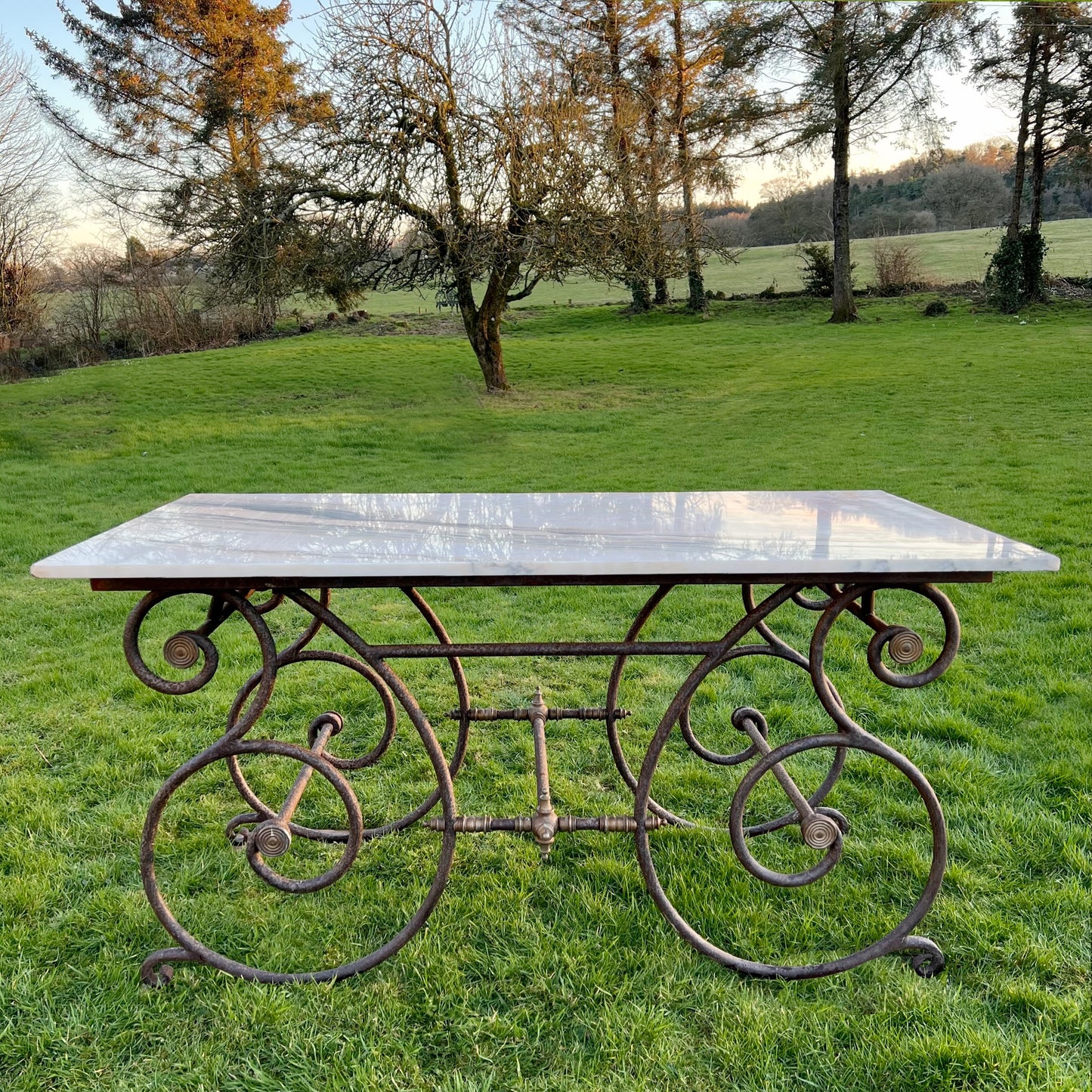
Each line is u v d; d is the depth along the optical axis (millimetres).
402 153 13539
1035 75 22844
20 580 5648
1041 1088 1631
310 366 19453
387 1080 1697
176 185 22438
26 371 20734
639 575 1766
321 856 2496
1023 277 24312
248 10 22547
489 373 16125
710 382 16750
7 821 2666
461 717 2809
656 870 2393
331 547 1858
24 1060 1768
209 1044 1804
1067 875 2283
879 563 1710
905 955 2037
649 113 15602
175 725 3334
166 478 9766
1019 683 3521
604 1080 1701
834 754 3029
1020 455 9141
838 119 22906
